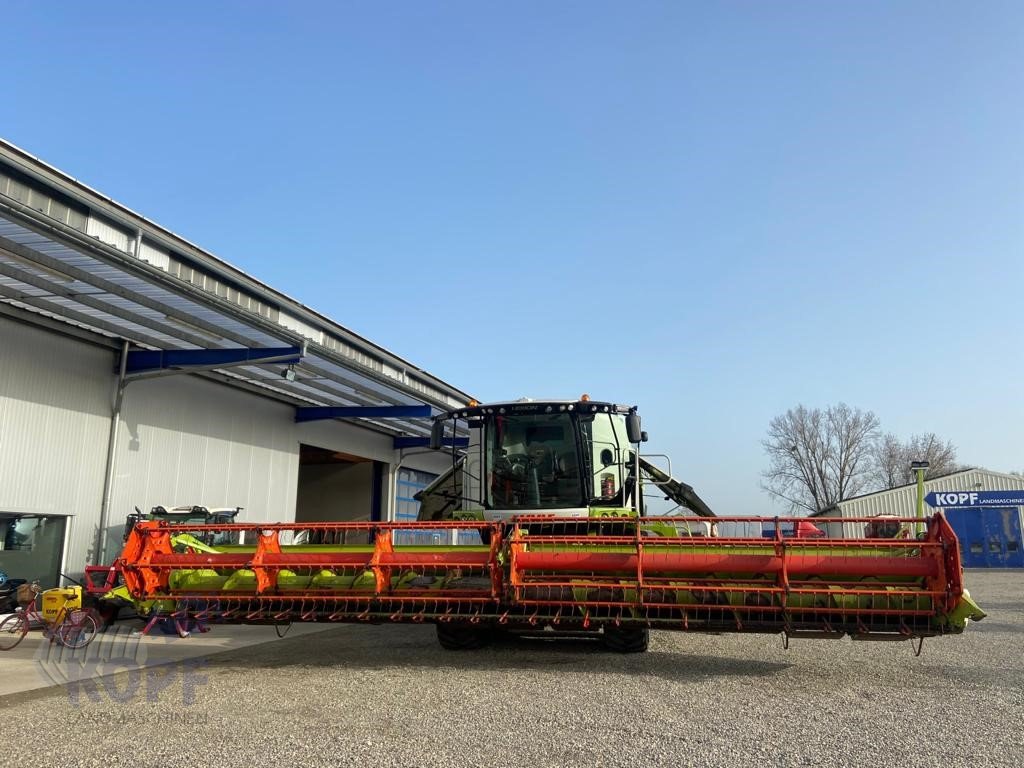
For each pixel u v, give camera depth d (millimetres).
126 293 12156
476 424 11070
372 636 11281
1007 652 9250
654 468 12844
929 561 7531
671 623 7855
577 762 4816
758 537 8008
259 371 18094
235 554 8984
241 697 6836
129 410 16250
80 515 14766
